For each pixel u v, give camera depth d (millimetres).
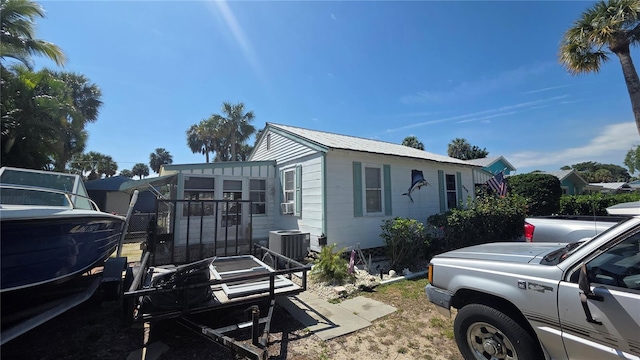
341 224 8039
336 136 11633
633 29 9258
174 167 8758
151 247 6273
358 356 3176
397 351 3281
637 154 38750
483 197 9320
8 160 9234
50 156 10781
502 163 25672
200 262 3621
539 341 2328
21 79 9836
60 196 4402
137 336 3680
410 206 9672
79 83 19375
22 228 2924
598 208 14445
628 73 9492
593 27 9805
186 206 8875
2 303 2918
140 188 8906
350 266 6000
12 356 3219
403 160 9609
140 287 4137
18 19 9906
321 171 7992
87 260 4004
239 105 26781
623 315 1862
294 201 9289
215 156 30359
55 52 10781
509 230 8578
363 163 8680
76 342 3527
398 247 7066
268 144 11734
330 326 3904
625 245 2135
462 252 3383
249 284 4391
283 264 5305
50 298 3520
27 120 9492
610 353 1910
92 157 30391
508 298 2504
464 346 2904
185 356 3197
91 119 19922
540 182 14359
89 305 4562
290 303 4789
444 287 3125
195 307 3631
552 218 5555
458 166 11359
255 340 3098
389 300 4910
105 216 4375
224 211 9484
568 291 2156
